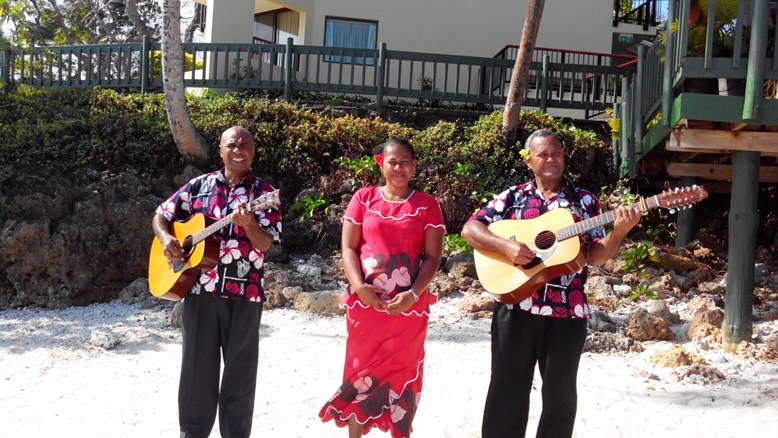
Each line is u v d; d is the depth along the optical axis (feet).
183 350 14.53
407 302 13.46
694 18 21.54
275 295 25.85
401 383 13.71
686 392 18.47
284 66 42.39
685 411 17.35
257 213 14.40
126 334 23.07
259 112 36.65
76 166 32.24
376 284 13.71
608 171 36.76
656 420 16.81
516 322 13.33
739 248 21.77
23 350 21.88
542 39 58.29
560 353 13.09
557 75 54.85
